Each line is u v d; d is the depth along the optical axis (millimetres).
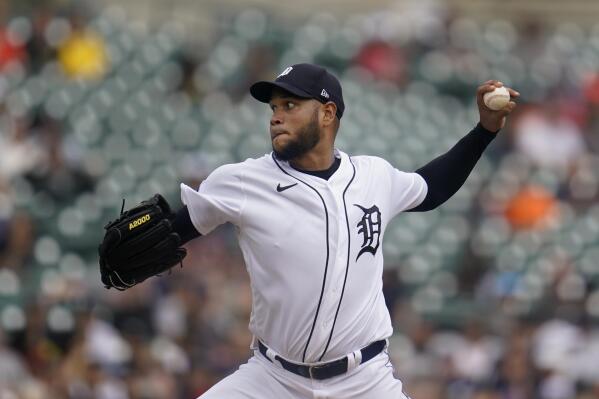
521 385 39094
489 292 47594
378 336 17578
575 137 59125
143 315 37125
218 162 51562
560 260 50344
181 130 53625
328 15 67438
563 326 42656
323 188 17391
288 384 17547
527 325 42406
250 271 17547
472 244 50406
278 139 17375
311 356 17344
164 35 59188
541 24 71000
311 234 17188
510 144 57469
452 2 71312
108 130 52031
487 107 18219
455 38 65500
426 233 50906
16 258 40844
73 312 33844
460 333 43969
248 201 17297
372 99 59469
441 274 49281
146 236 17016
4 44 54250
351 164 17828
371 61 61938
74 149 48125
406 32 64688
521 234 51719
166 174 50094
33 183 45812
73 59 55031
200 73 58031
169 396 34344
